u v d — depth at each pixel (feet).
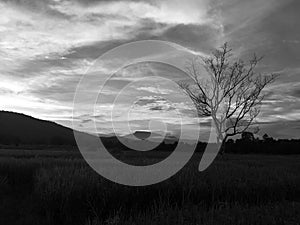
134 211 32.45
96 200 33.42
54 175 40.16
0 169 53.01
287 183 43.27
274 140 172.14
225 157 111.24
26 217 32.71
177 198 35.83
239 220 24.79
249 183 40.47
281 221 25.55
